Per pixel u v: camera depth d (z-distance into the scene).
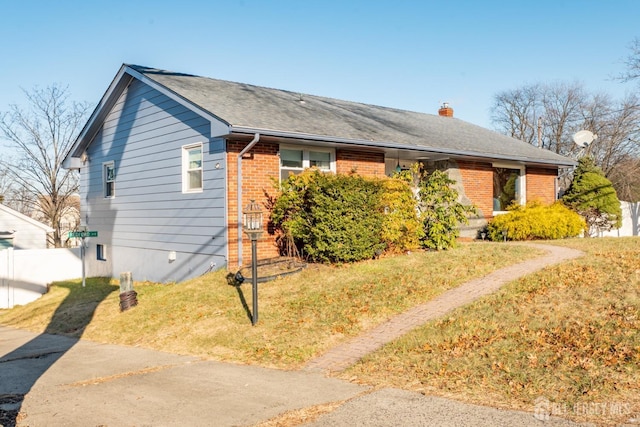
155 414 5.43
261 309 9.53
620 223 22.84
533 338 6.79
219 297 10.70
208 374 6.94
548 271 10.00
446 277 10.32
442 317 8.09
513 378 5.70
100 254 18.11
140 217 15.79
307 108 15.94
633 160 34.59
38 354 9.12
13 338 11.12
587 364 5.80
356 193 11.81
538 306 8.02
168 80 14.61
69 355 8.86
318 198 11.71
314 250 12.10
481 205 19.27
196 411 5.46
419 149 15.13
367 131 14.72
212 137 12.52
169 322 9.92
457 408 5.08
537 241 15.49
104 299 13.64
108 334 10.22
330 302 9.40
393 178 13.19
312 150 14.26
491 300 8.62
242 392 6.05
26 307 15.41
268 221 13.10
